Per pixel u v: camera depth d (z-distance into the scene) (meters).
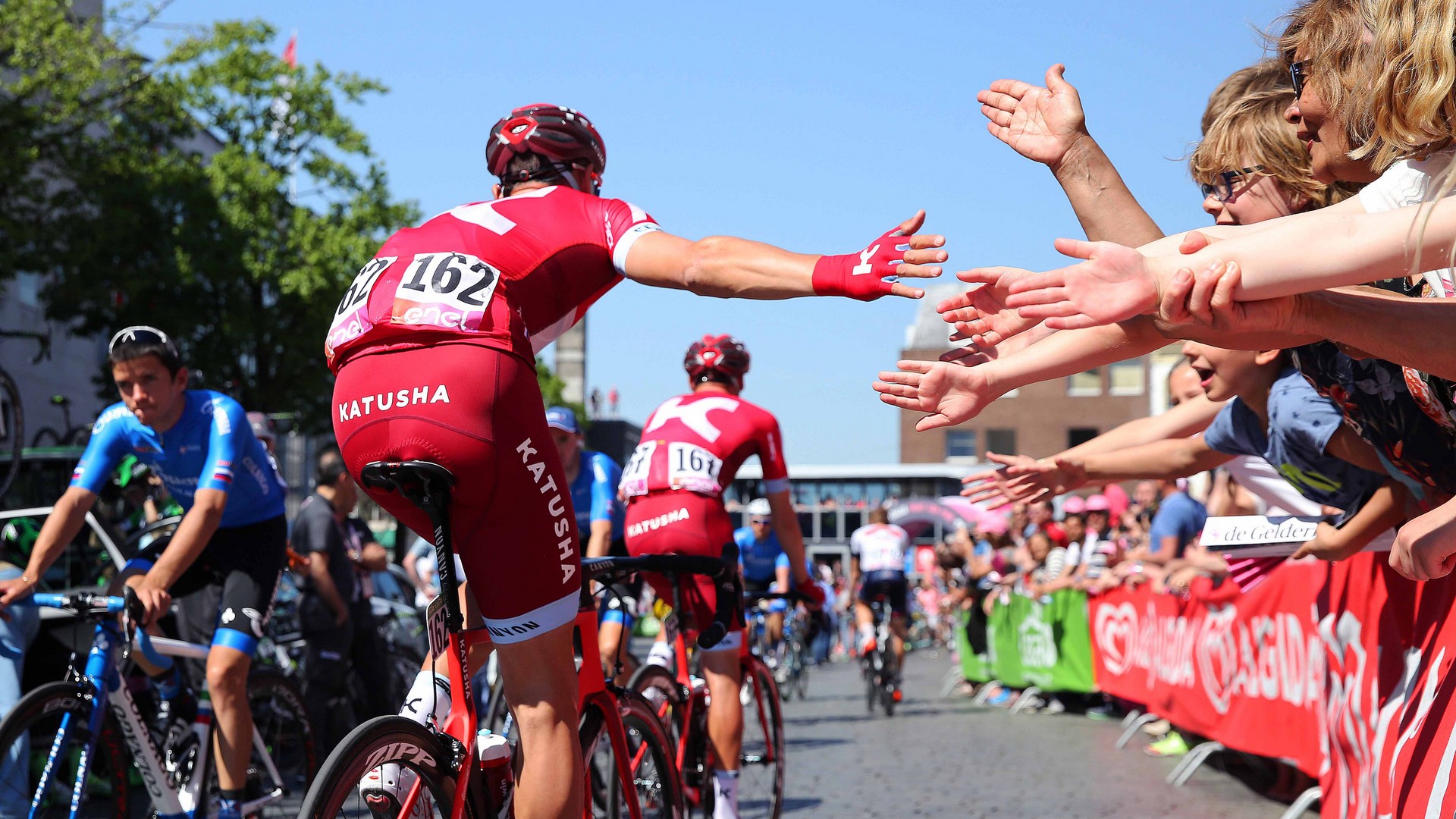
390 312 2.14
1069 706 10.62
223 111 22.08
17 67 16.89
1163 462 3.20
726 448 4.14
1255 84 2.42
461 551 2.24
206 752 3.91
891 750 7.72
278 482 4.18
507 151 2.45
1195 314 1.49
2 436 10.26
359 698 6.82
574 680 2.30
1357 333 1.56
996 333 1.83
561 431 5.53
